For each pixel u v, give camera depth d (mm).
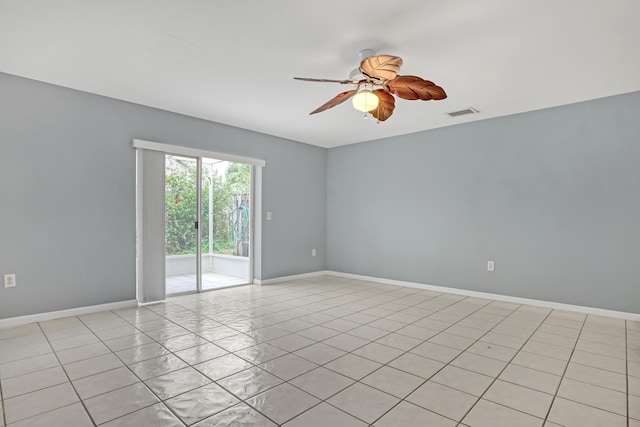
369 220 5816
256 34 2523
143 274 4113
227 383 2191
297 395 2049
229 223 6066
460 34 2500
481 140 4621
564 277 4000
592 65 2988
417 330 3232
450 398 2025
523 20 2318
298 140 5848
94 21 2357
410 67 3039
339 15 2279
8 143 3244
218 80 3354
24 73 3223
